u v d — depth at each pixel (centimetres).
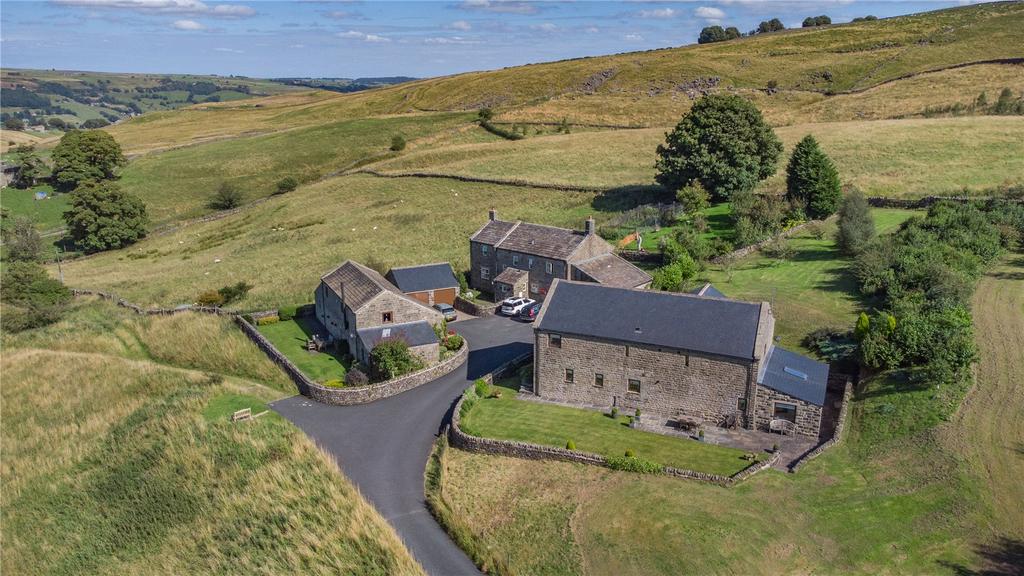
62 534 4156
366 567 3372
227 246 10825
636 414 4569
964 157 9825
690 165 9356
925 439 3856
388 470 4238
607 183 10975
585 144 13550
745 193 9025
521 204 10756
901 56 16988
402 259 8788
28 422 5481
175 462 4550
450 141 15488
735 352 4262
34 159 14775
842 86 15950
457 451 4372
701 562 3166
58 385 6025
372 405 5091
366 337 5609
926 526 3269
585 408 4756
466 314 6944
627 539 3359
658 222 8962
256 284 8506
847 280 6412
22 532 4241
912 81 15062
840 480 3700
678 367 4444
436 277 7094
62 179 14225
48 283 8531
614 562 3228
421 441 4559
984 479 3469
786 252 7325
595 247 6994
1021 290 5700
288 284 8294
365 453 4444
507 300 6856
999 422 3875
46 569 3894
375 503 3900
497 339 6197
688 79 18012
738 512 3475
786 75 17388
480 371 5544
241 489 4166
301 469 4234
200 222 12444
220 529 3881
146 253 11069
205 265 9869
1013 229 6962
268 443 4562
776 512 3469
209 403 5272
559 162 12544
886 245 6494
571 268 6700
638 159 12231
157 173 15150
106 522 4191
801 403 4169
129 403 5562
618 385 4678
